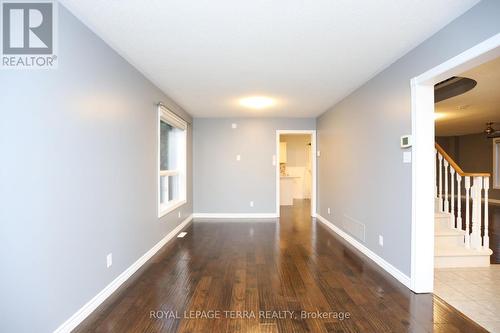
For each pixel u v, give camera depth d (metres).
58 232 1.81
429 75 2.32
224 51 2.66
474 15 1.86
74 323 1.95
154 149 3.63
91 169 2.19
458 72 2.16
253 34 2.32
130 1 1.84
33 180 1.63
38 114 1.67
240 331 1.91
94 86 2.25
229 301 2.33
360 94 3.73
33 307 1.62
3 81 1.53
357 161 3.82
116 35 2.32
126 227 2.80
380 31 2.25
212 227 5.21
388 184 2.98
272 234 4.66
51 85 1.77
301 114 5.81
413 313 2.14
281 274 2.91
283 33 2.30
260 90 3.98
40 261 1.67
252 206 6.23
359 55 2.73
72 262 1.95
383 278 2.81
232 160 6.21
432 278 2.49
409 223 2.59
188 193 5.72
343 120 4.41
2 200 1.48
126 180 2.81
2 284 1.49
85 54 2.13
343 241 4.22
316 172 6.16
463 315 2.12
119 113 2.68
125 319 2.05
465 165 9.05
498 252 3.62
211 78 3.45
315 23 2.14
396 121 2.83
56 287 1.79
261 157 6.21
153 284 2.66
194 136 6.20
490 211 6.66
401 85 2.74
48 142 1.74
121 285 2.64
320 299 2.37
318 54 2.72
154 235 3.61
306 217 6.27
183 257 3.47
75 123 2.00
